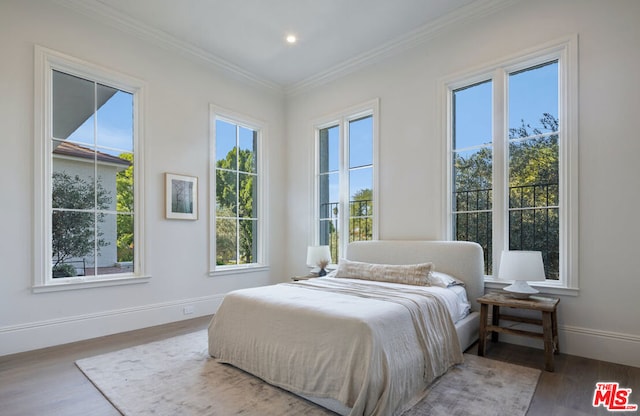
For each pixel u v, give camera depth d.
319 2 3.40
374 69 4.40
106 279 3.49
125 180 3.76
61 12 3.29
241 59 4.55
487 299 2.86
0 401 2.12
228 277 4.65
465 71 3.58
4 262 2.94
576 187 2.89
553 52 3.05
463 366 2.60
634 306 2.63
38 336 3.06
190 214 4.23
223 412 1.98
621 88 2.72
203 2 3.40
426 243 3.67
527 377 2.40
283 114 5.46
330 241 4.95
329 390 1.99
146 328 3.71
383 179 4.23
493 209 3.41
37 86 3.13
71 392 2.24
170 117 4.09
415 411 1.97
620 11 2.74
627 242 2.67
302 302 2.40
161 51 4.03
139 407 2.03
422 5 3.46
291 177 5.39
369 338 1.92
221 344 2.72
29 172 3.08
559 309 2.95
